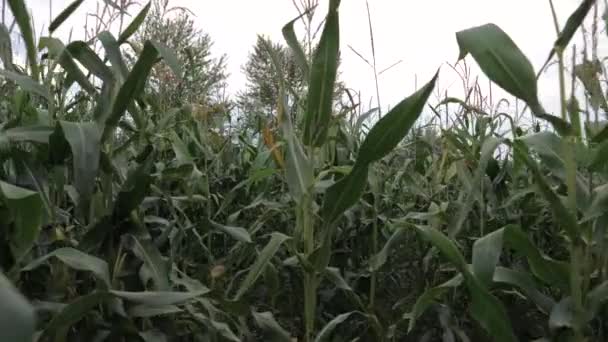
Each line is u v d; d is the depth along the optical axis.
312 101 2.16
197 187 3.63
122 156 2.57
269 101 5.35
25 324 0.69
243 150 4.82
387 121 1.90
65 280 2.10
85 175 1.86
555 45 1.89
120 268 2.17
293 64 3.30
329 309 3.53
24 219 1.61
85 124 1.96
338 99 4.18
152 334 2.12
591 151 2.05
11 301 0.70
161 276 2.13
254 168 3.80
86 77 2.29
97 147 1.92
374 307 3.12
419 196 4.15
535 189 2.82
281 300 3.72
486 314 1.89
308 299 2.30
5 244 1.96
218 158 4.36
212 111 5.24
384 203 3.75
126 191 2.09
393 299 3.72
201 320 2.28
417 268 3.49
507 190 3.24
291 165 2.32
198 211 3.65
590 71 2.37
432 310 2.98
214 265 3.14
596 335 2.44
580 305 1.94
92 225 2.14
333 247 3.62
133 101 2.35
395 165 4.45
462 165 3.14
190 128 4.41
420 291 3.22
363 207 3.63
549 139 2.11
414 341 3.20
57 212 2.17
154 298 1.81
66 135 1.88
